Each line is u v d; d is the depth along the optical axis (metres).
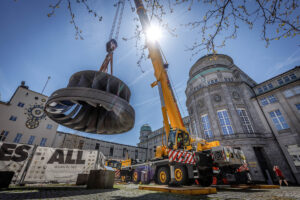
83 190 5.04
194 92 23.75
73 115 4.71
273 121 17.59
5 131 21.64
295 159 14.88
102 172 6.02
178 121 7.91
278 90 18.23
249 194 4.52
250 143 16.44
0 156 7.07
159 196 3.91
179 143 7.31
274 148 16.28
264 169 16.00
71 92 3.52
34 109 25.25
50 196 3.48
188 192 4.30
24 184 6.98
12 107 23.34
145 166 10.78
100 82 4.13
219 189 6.28
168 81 8.73
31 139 23.44
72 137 31.52
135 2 8.74
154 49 9.32
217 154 6.75
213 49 2.79
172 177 5.76
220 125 18.98
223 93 20.73
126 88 4.54
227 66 24.41
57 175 7.81
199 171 6.64
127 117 4.24
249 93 20.84
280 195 4.23
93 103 3.73
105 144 39.34
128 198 3.45
